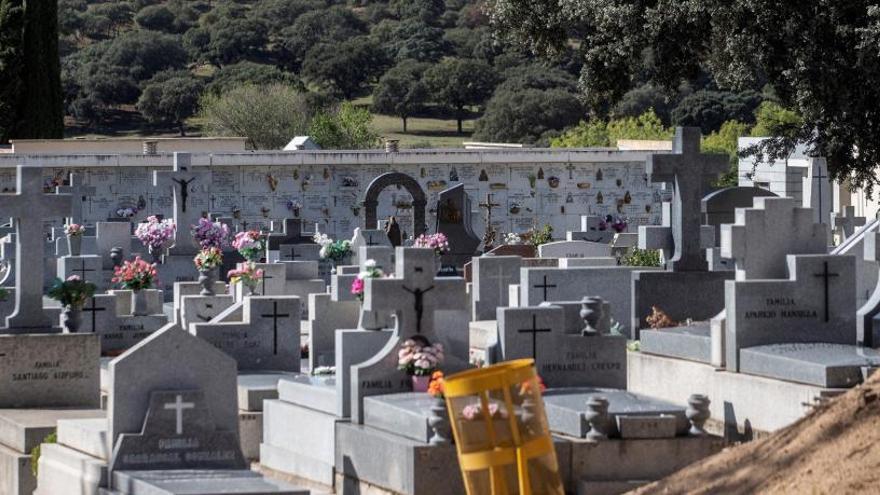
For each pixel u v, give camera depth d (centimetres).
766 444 1388
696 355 2242
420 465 1780
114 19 17788
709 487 1350
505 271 2927
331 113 13300
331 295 2575
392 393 1994
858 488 1208
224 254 4366
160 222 4678
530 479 1404
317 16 16900
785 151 4050
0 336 2288
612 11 4166
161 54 15938
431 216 5428
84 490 1797
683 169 2752
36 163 5956
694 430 1834
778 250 2200
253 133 11212
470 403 1414
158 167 6044
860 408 1340
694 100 11912
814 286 2156
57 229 4900
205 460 1781
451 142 13188
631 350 2419
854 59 3766
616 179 6391
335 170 6188
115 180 6028
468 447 1412
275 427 2142
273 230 5397
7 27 7944
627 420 1814
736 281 2139
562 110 12888
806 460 1305
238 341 2400
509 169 6325
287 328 2420
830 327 2162
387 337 2038
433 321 2044
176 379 1795
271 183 6125
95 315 2755
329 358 2556
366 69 15800
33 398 2302
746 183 6384
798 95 3850
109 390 1797
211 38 16612
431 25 17262
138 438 1762
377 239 4475
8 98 7938
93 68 15475
